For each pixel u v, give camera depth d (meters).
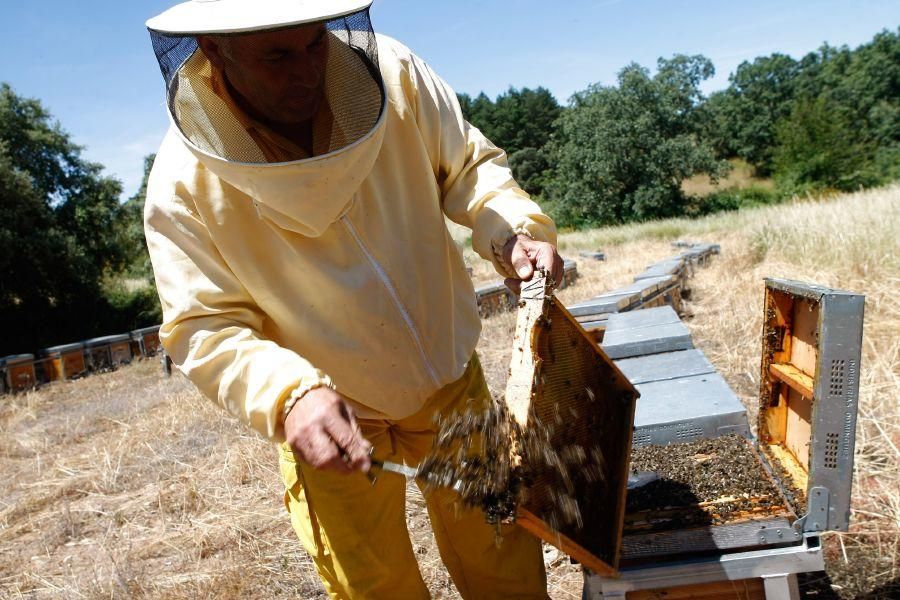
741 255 10.91
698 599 2.07
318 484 1.98
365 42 1.67
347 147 1.60
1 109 19.44
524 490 1.56
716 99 72.88
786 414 2.57
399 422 2.18
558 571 3.08
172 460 5.53
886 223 8.27
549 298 1.76
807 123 44.88
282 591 3.34
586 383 1.98
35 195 18.36
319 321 1.92
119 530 4.43
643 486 2.37
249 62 1.50
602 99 47.34
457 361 2.16
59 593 3.67
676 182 51.41
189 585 3.47
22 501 5.27
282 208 1.67
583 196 48.03
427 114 2.04
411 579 2.14
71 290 19.31
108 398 9.12
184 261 1.80
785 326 2.53
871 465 3.29
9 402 9.98
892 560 2.63
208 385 1.74
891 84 63.59
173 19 1.56
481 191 2.10
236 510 4.32
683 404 2.86
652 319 4.42
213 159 1.59
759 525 2.02
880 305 5.77
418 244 2.03
